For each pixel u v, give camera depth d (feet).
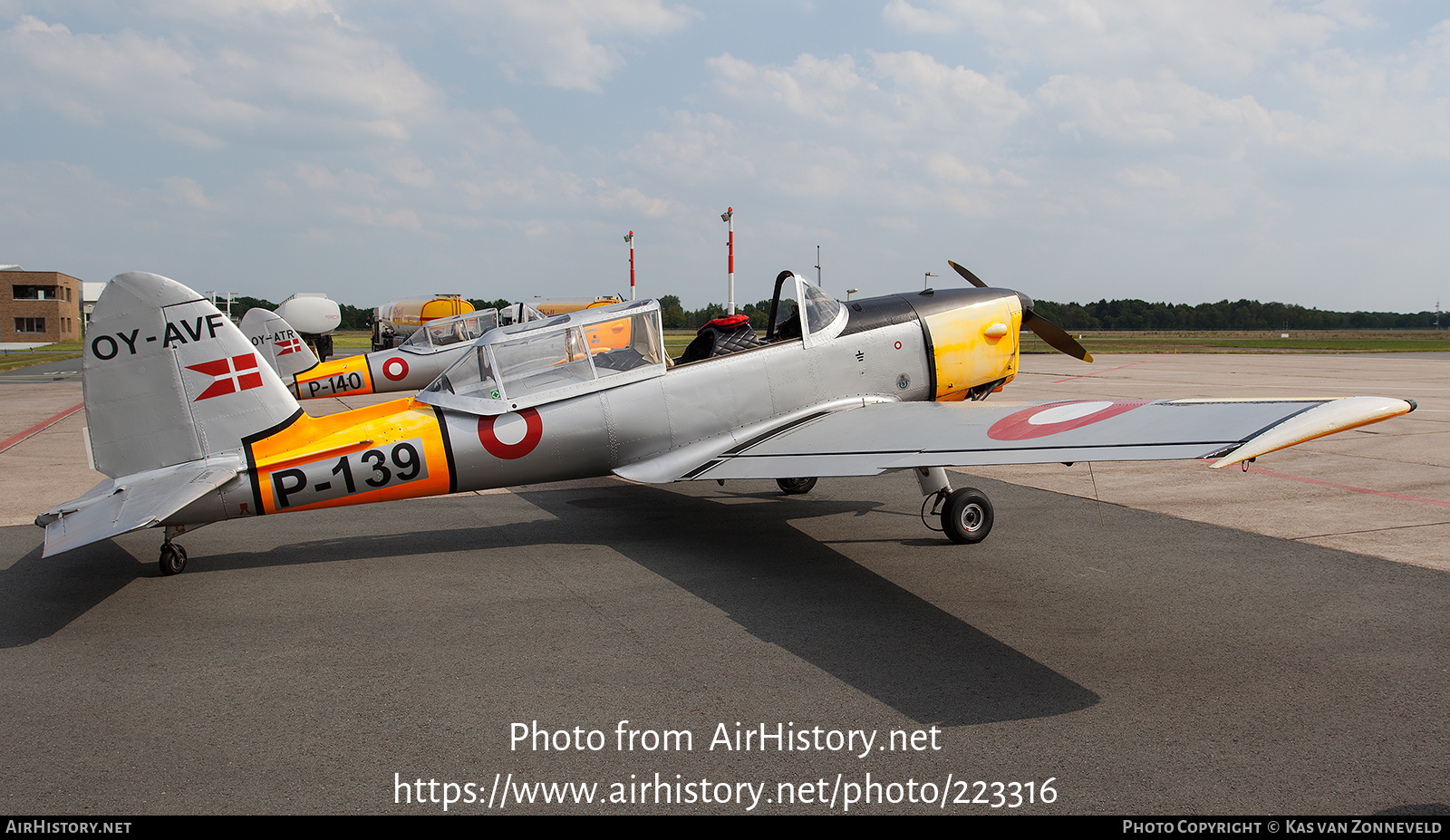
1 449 38.29
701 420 23.06
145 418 18.78
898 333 25.84
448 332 58.34
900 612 16.92
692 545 22.52
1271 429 14.25
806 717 12.34
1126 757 11.08
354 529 24.45
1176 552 20.99
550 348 21.54
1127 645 14.93
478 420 20.80
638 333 22.54
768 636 15.62
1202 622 16.03
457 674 13.92
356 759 11.17
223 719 12.32
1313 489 28.55
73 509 17.47
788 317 25.39
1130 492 28.68
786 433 22.35
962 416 20.75
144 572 20.07
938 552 21.42
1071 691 13.08
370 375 55.31
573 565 20.51
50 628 16.21
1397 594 17.46
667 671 13.99
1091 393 59.98
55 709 12.69
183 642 15.40
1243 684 13.23
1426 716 12.10
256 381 19.34
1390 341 241.55
